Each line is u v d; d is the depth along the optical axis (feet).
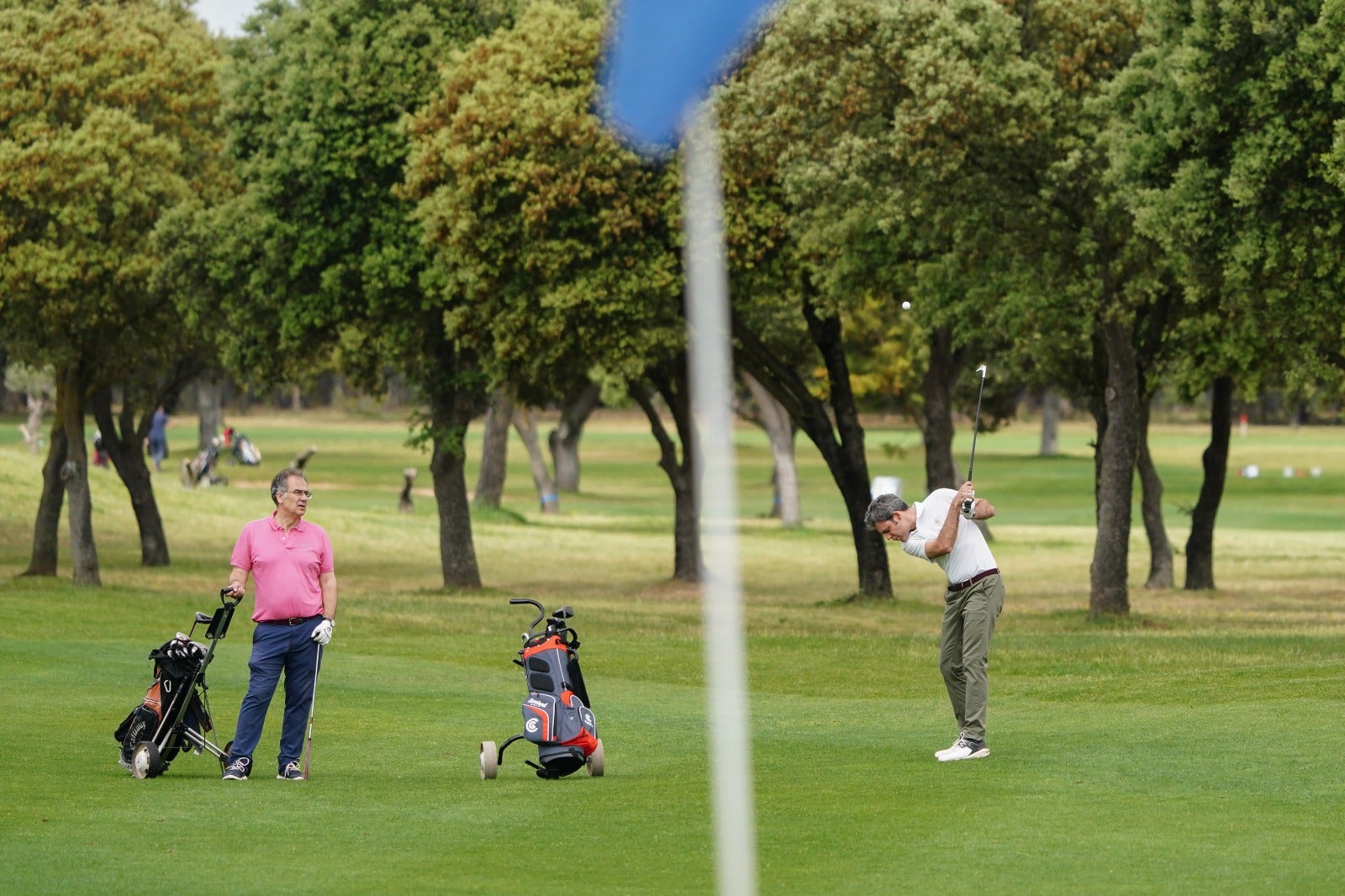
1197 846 40.70
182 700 58.54
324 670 100.17
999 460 542.57
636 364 164.76
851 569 256.52
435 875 38.50
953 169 132.77
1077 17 132.87
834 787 52.24
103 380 190.29
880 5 129.18
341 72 174.29
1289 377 140.97
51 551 193.98
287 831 45.42
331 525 282.36
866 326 286.05
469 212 157.07
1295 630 136.05
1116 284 143.02
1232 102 113.50
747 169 144.05
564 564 255.29
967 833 43.16
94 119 169.58
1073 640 123.44
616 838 44.06
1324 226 114.52
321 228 175.94
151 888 37.01
